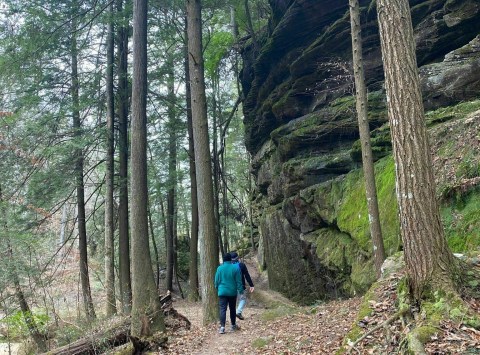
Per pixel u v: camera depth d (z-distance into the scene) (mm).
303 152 14266
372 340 4688
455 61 10602
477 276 4715
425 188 4680
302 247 14086
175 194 24609
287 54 15828
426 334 3943
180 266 27672
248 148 20500
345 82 13633
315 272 13320
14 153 13094
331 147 13430
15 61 13031
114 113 16578
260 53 17422
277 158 16781
